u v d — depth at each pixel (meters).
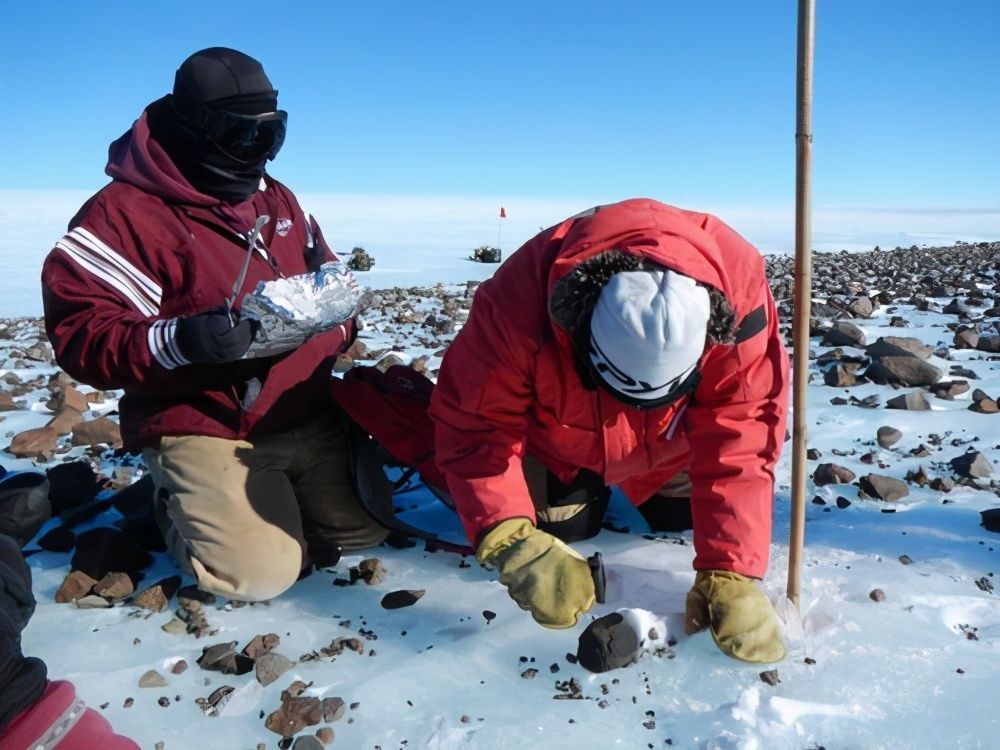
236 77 2.57
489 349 2.41
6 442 4.48
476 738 2.04
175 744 2.06
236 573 2.63
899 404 4.66
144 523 3.16
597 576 2.61
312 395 2.94
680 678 2.26
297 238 2.97
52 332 2.52
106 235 2.55
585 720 2.11
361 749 2.03
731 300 2.24
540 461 2.95
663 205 2.41
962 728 2.02
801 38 2.21
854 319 7.89
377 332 7.87
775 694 2.17
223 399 2.75
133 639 2.51
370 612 2.65
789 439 4.20
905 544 2.95
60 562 3.04
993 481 3.59
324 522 3.04
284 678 2.30
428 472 3.00
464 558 3.01
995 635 2.42
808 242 2.33
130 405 2.84
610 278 2.06
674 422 2.56
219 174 2.64
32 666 1.75
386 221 55.25
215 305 2.64
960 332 6.35
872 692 2.17
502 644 2.44
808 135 2.27
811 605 2.56
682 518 3.14
